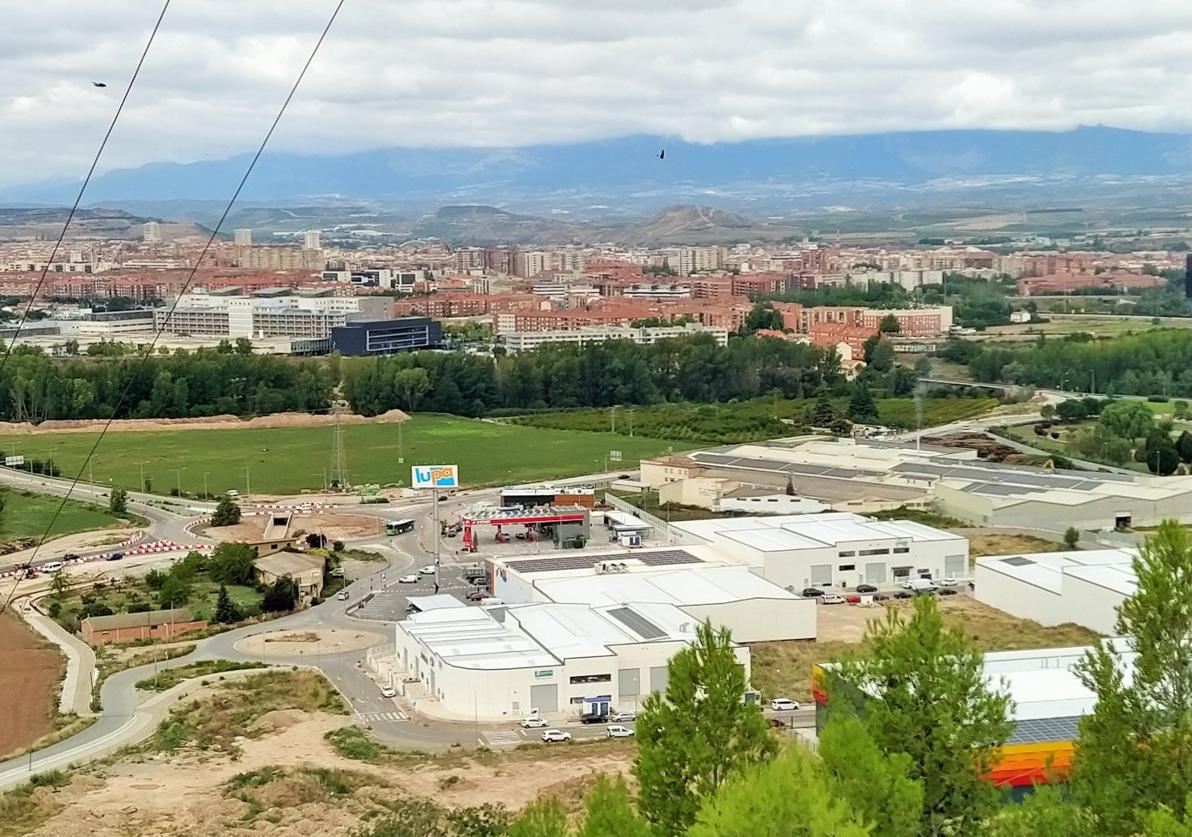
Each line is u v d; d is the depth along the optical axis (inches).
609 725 6043.3
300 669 6929.1
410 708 6289.4
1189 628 3459.6
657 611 7101.4
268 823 4687.5
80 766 5447.8
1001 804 3619.6
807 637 7283.5
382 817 4694.9
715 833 2864.2
